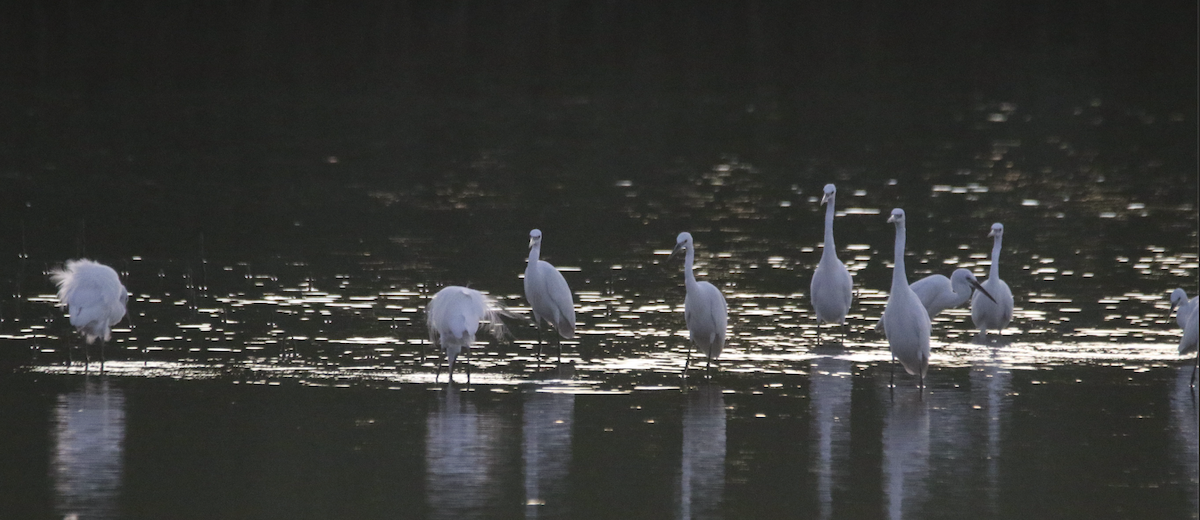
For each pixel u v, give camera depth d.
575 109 44.19
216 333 17.69
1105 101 47.56
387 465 12.52
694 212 28.05
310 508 11.34
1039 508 11.52
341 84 48.56
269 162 33.31
